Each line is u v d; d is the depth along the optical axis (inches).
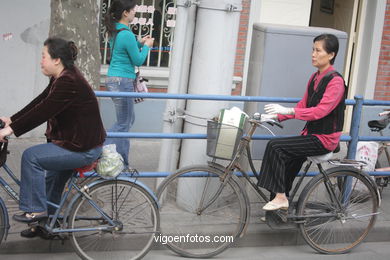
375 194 256.4
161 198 265.1
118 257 231.9
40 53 370.3
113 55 292.4
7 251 229.3
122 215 225.3
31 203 209.6
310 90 239.3
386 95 438.6
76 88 203.5
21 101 372.8
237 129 229.0
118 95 232.7
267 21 423.5
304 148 234.8
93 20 259.3
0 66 364.5
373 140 269.6
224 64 266.1
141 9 394.3
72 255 234.1
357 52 437.1
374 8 425.4
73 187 219.5
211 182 247.8
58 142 209.5
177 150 282.4
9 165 315.3
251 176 248.2
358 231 262.4
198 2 262.4
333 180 251.9
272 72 268.7
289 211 246.8
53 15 251.8
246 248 256.4
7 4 357.7
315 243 253.3
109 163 216.2
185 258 240.5
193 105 268.2
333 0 452.8
